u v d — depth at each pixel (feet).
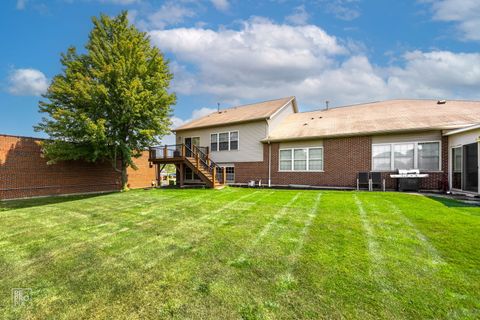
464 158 29.96
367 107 52.65
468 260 11.44
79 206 30.42
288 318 7.93
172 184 63.67
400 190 35.45
